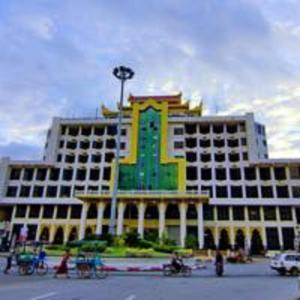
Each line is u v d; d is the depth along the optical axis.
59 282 18.48
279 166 73.00
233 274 27.31
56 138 79.69
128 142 78.00
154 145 72.19
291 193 70.38
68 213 73.12
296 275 26.69
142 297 12.94
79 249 31.88
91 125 81.12
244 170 74.38
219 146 77.88
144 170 70.00
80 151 79.31
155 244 39.25
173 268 25.19
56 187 75.88
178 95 85.31
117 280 20.42
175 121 78.06
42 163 77.19
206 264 40.75
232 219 70.38
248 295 14.10
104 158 77.94
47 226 72.56
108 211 66.19
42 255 24.86
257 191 71.81
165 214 65.06
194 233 66.62
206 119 78.38
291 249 66.69
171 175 68.88
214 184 73.56
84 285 17.09
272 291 15.70
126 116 83.12
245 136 77.50
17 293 13.70
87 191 69.88
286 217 69.50
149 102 76.50
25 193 75.69
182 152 75.44
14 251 34.16
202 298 12.96
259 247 67.94
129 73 43.41
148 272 27.17
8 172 77.31
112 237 36.66
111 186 69.25
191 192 62.69
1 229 63.50
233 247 67.88
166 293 14.34
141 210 61.59
